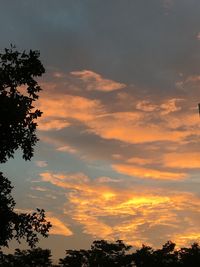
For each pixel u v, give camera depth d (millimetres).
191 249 90750
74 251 93438
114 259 92938
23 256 84125
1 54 28500
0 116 27797
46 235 30047
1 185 29125
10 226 29297
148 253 91375
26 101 28875
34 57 28703
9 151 28984
